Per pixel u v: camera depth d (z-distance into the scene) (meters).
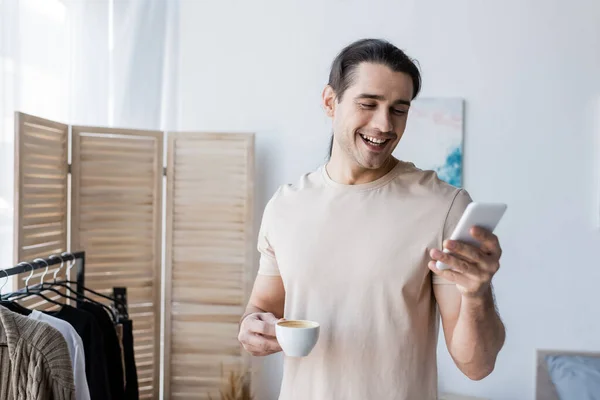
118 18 2.98
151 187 2.78
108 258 2.70
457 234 0.97
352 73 1.18
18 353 1.44
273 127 2.94
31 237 2.29
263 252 1.42
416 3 2.86
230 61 2.95
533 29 2.81
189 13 2.96
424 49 2.86
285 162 2.94
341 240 1.24
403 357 1.19
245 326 1.26
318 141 2.92
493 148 2.84
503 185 2.84
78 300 1.93
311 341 1.14
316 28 2.91
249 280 2.78
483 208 0.93
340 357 1.22
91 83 2.98
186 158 2.79
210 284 2.79
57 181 2.53
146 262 2.78
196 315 2.79
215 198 2.78
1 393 1.46
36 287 1.91
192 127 2.97
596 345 2.80
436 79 2.86
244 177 2.77
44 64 2.79
